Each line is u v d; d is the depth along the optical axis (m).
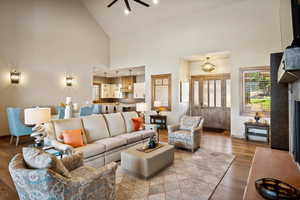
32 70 5.66
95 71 8.86
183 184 2.42
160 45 6.61
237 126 5.11
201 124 4.16
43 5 5.93
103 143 3.10
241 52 5.00
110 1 6.43
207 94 6.75
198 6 5.53
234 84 5.13
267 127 4.39
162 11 6.14
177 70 6.21
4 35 5.06
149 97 6.89
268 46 4.62
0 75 5.00
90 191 1.63
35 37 5.73
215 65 6.54
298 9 1.57
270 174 1.83
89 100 7.36
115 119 3.94
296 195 1.26
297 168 1.99
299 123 1.87
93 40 7.54
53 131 2.87
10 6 5.17
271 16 4.58
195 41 5.80
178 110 6.20
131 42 7.45
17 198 2.11
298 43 1.50
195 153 3.72
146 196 2.13
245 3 4.93
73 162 2.02
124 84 10.30
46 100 6.00
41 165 1.41
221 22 5.33
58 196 1.39
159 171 2.81
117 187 2.33
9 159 3.34
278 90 3.08
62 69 6.46
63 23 6.49
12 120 4.29
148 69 6.95
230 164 3.12
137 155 2.63
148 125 4.43
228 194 2.19
